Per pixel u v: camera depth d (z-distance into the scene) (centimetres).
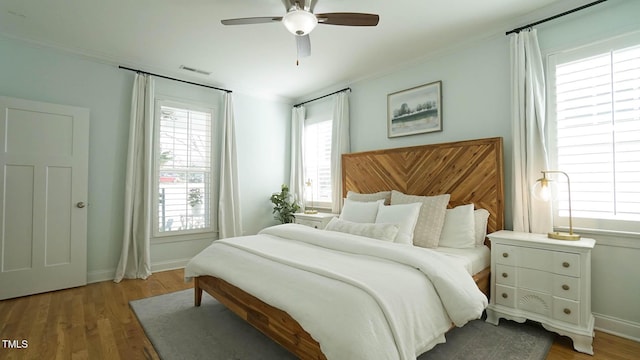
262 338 211
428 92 332
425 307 160
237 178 446
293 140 509
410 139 353
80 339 209
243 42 307
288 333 163
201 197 421
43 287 298
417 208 275
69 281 312
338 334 130
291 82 430
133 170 355
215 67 373
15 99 287
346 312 136
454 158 300
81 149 322
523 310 219
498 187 271
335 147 431
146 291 306
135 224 355
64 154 312
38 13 256
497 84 282
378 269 177
